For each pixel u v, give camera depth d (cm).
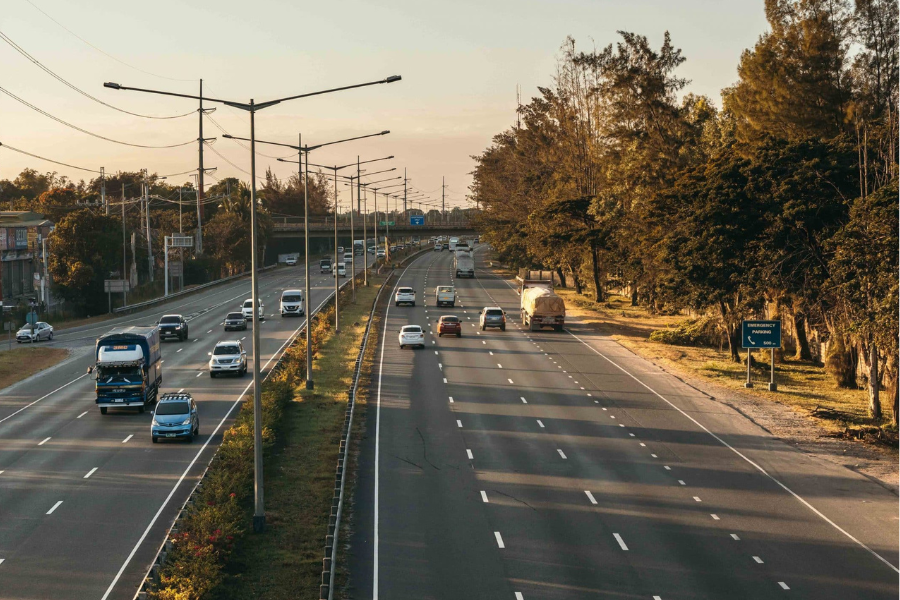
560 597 2511
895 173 5062
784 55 7250
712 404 5359
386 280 14475
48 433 4647
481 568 2745
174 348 7888
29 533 3053
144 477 3766
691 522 3197
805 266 6031
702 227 6575
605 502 3438
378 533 3080
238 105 3275
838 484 3706
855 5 7050
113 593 2530
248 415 4419
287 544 2948
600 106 12481
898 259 4416
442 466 3959
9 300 11812
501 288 13662
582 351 7556
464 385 5912
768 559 2816
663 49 10312
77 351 7938
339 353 7194
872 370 5031
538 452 4209
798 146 6081
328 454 4072
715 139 9169
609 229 10731
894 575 2681
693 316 9731
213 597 2462
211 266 15600
